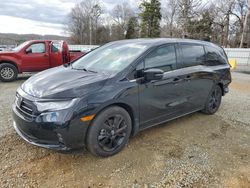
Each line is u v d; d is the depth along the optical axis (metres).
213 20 37.97
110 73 3.46
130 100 3.41
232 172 3.15
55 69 4.07
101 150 3.25
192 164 3.29
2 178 2.86
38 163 3.16
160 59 3.93
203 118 5.09
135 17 59.50
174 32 37.09
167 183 2.89
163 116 4.05
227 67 5.51
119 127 3.41
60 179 2.88
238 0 35.94
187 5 32.81
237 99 7.07
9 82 8.84
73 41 68.19
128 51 3.92
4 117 4.68
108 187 2.79
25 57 8.92
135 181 2.90
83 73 3.60
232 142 4.00
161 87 3.84
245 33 33.41
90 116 3.02
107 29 67.69
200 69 4.65
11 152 3.39
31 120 2.95
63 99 2.94
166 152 3.56
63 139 2.92
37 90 3.15
